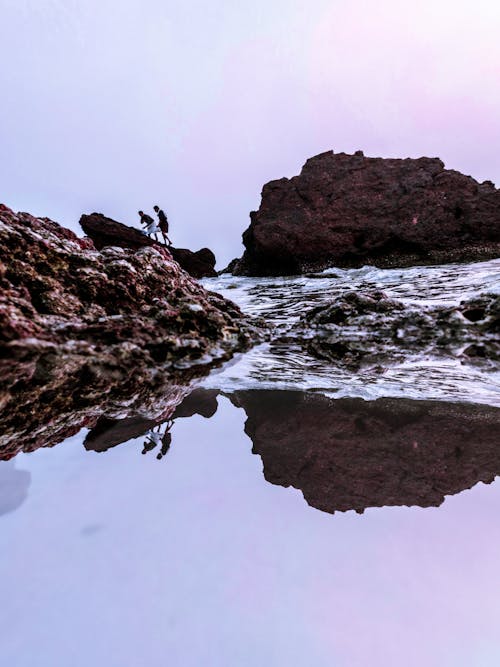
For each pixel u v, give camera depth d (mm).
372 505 1583
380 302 8180
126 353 4523
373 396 3393
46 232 5652
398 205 15055
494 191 14625
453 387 3703
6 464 1942
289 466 1994
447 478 1842
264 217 16688
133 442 2299
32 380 3488
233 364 5102
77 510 1510
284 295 12227
